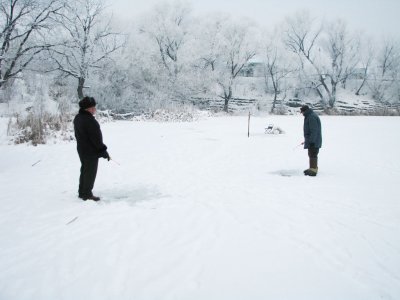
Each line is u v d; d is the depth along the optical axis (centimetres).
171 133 1659
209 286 365
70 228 506
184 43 4328
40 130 1380
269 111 4475
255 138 1529
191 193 699
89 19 3088
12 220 534
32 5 2009
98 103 3441
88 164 617
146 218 553
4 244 454
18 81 2778
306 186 762
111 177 822
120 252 437
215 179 820
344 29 5078
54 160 1015
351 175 880
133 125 2027
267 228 520
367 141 1495
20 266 400
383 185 778
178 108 2773
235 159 1073
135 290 357
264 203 638
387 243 471
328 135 1698
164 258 424
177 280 376
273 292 356
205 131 1770
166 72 4050
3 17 1947
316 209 607
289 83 4984
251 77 5269
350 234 500
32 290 354
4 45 1964
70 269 395
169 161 1022
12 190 704
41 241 463
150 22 4341
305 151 1224
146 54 3806
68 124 1608
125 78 3694
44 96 2625
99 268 398
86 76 3170
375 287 366
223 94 4625
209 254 436
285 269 401
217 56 4525
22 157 1062
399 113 3581
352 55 5116
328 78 5538
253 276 385
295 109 4791
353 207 618
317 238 486
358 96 5381
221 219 555
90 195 635
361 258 429
